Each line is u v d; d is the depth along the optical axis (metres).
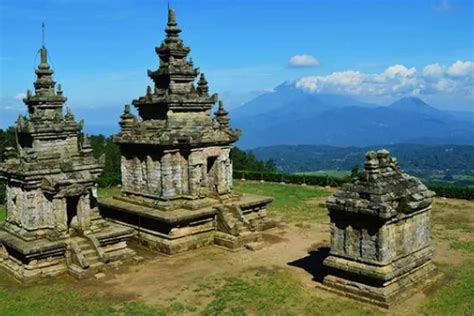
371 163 28.22
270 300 28.00
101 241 35.09
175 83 43.44
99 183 69.88
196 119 44.22
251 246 38.69
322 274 32.28
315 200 59.41
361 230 27.69
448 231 42.94
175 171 41.50
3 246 35.34
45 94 35.88
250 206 43.97
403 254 28.47
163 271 33.88
